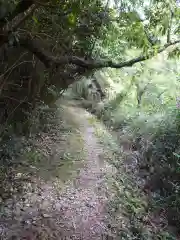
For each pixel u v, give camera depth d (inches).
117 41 240.8
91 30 177.0
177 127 249.4
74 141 297.4
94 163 253.9
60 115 369.4
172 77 316.8
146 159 261.3
